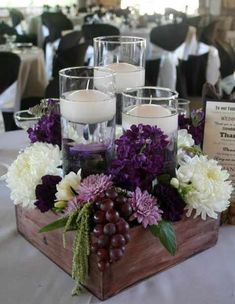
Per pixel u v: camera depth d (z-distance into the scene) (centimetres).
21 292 57
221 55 263
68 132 63
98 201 53
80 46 271
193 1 535
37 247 66
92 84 67
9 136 116
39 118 81
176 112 62
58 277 59
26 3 603
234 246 67
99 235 51
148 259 58
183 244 62
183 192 59
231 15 552
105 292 54
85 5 623
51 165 64
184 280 59
